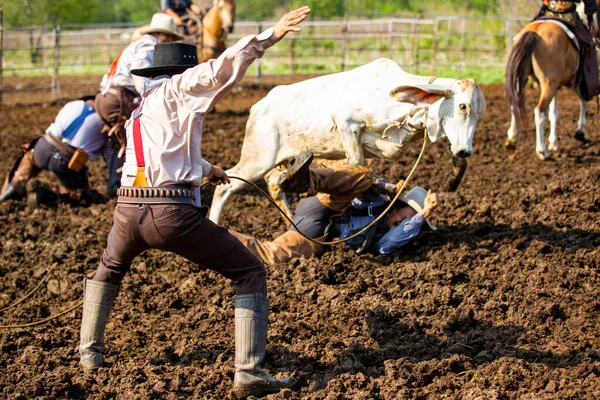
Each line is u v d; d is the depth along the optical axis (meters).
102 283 4.62
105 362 4.89
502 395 4.30
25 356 4.97
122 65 8.01
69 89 18.00
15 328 5.45
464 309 5.36
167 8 15.24
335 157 6.45
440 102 5.85
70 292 6.10
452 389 4.43
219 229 4.39
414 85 5.72
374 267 6.28
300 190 5.47
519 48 8.95
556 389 4.32
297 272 6.10
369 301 5.60
